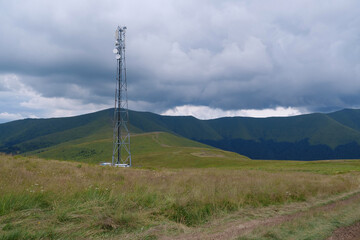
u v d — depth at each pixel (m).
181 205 9.64
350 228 8.44
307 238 7.32
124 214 8.18
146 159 142.38
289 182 16.80
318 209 10.96
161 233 7.43
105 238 6.82
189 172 27.45
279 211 10.69
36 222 7.20
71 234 6.76
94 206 8.73
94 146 192.25
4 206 7.70
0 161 18.66
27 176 13.44
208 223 8.77
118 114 64.50
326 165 70.81
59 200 8.95
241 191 12.73
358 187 18.53
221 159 128.75
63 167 20.23
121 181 14.22
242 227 8.16
